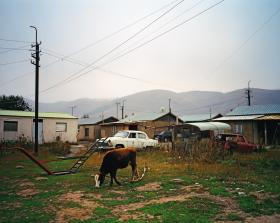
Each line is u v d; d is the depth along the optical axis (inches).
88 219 315.9
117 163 512.7
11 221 315.6
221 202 377.4
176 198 402.0
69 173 659.4
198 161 787.4
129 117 2170.3
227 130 1191.6
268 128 1477.6
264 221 302.2
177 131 1206.9
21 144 1218.6
